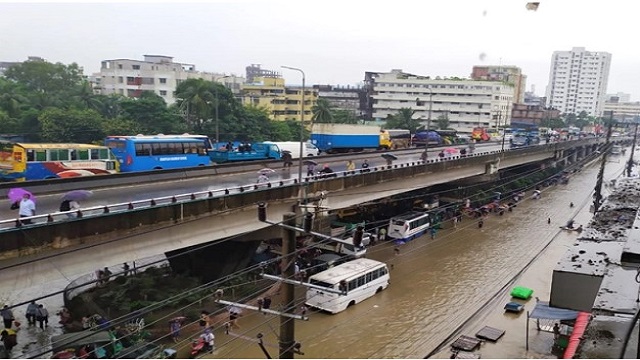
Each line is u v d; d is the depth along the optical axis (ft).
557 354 83.35
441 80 419.33
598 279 35.53
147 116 207.82
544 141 317.01
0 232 55.93
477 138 326.85
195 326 82.69
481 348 85.40
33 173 103.91
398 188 138.92
